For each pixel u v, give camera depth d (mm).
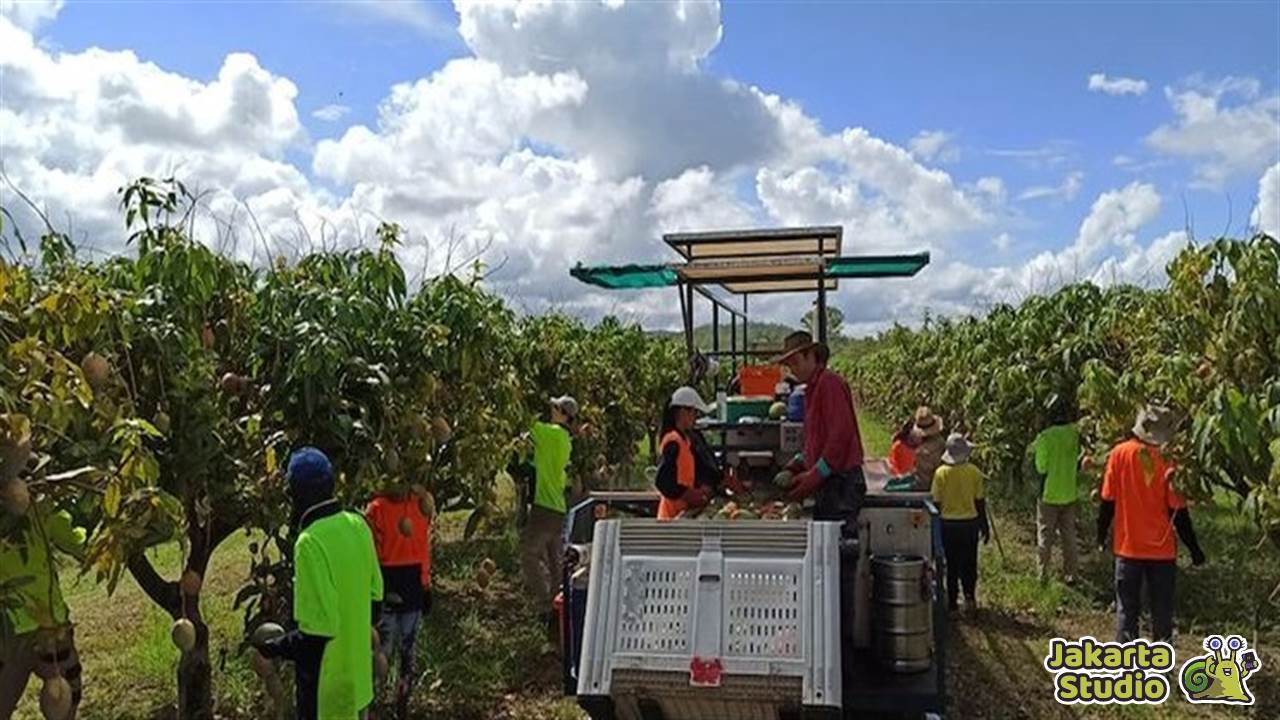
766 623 4523
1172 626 7383
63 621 4078
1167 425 6832
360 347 5840
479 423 6910
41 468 3604
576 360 12469
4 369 3381
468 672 7094
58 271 4852
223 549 11883
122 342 4609
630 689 4531
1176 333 7750
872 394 29984
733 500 7359
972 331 15047
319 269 6219
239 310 5773
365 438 5496
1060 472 9477
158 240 5285
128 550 4195
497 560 10852
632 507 6477
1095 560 10805
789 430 8328
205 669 5832
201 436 4930
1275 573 9477
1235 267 6859
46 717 3955
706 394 10281
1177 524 7020
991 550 11531
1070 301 11469
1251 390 6488
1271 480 5676
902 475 9539
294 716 6172
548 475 8523
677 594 4648
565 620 5340
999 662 7332
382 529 5980
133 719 6414
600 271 10133
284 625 5441
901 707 4922
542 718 6449
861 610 5145
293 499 4461
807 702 4344
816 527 4660
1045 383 9812
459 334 6551
